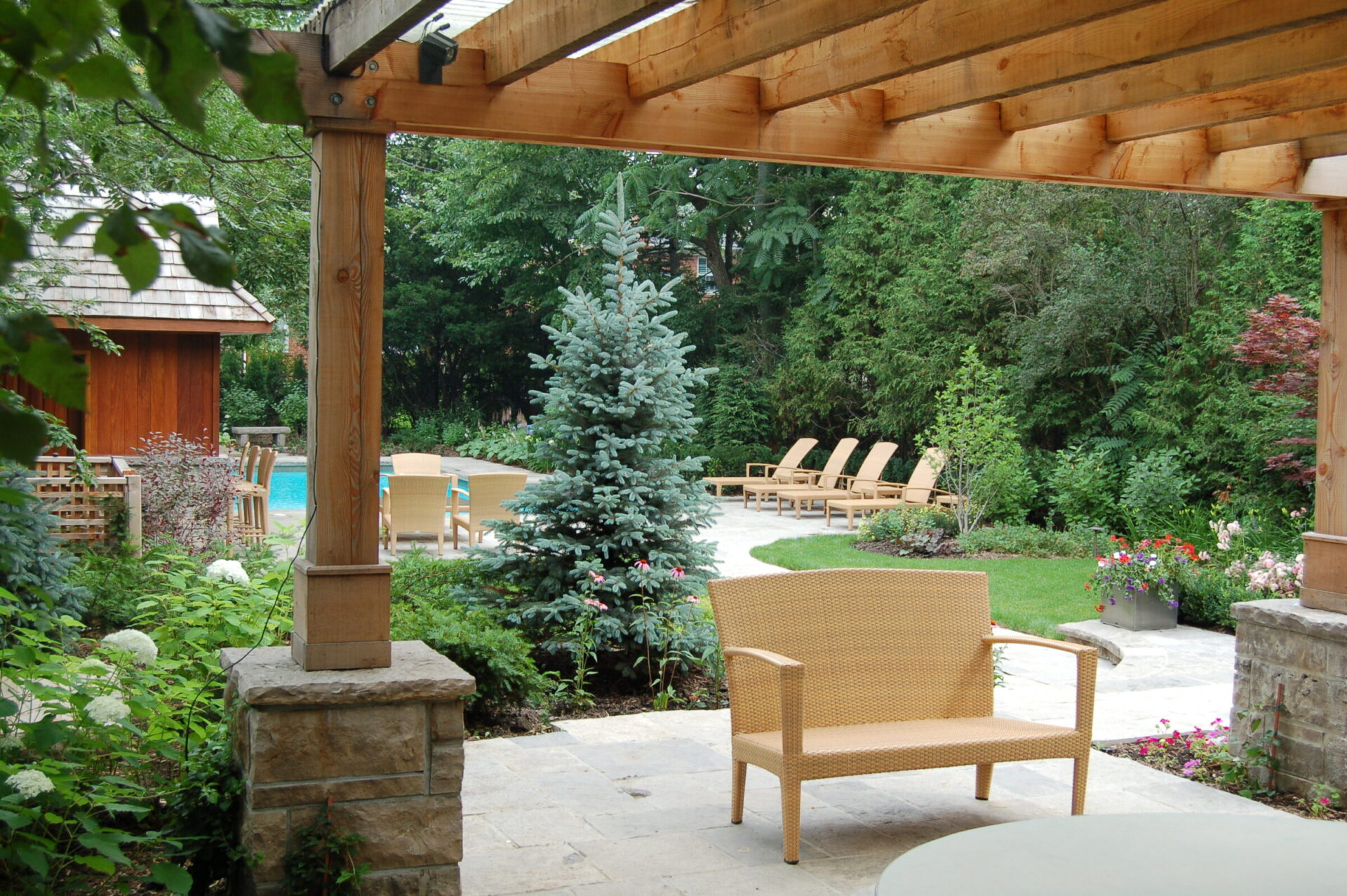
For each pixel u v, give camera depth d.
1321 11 2.57
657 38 3.33
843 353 18.86
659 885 3.36
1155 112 4.11
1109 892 2.06
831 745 3.67
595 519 6.40
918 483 14.16
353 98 3.08
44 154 0.77
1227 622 8.05
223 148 7.55
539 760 4.66
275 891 2.92
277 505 16.33
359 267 3.12
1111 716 5.57
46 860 2.71
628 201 21.70
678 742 4.96
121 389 12.17
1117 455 13.80
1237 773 4.41
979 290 15.98
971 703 4.29
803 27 2.70
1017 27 2.76
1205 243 13.23
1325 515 4.42
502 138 3.44
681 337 6.62
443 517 11.26
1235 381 12.11
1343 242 4.44
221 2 5.89
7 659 3.19
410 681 2.99
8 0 0.73
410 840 3.03
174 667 3.99
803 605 4.12
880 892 2.05
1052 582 10.16
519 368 28.66
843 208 20.98
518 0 3.03
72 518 8.84
